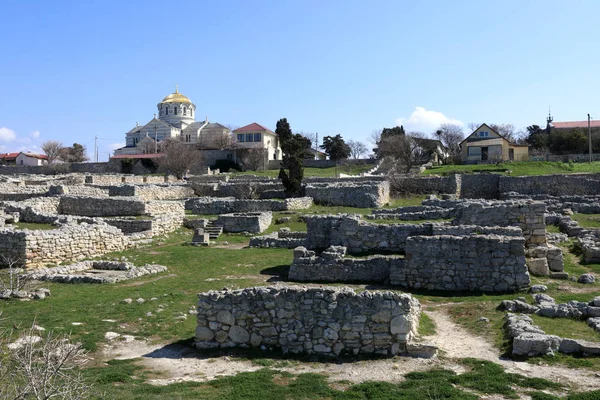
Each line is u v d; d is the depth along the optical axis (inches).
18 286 772.6
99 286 846.5
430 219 1302.9
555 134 4001.0
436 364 461.4
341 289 515.8
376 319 493.0
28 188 2046.0
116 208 1665.8
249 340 522.3
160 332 594.9
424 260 757.3
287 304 515.8
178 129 5339.6
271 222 1606.8
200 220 1526.8
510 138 4790.8
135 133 5418.3
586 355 457.4
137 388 425.4
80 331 589.9
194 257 1123.9
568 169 2610.7
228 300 529.7
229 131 5093.5
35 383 313.3
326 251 864.9
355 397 399.2
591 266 819.4
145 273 954.7
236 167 4256.9
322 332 502.0
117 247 1196.5
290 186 2094.0
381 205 1924.2
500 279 721.0
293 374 454.3
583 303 592.7
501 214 895.7
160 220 1427.2
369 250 936.3
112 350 538.6
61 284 864.3
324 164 3934.5
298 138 4156.0
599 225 1192.2
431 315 625.3
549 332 516.4
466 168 2783.0
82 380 376.5
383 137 4025.6
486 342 518.0
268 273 922.7
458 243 743.7
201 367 481.7
